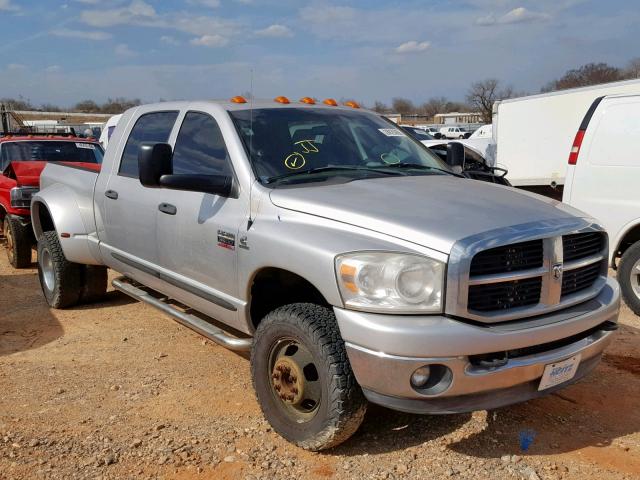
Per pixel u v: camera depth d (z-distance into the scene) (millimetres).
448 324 3172
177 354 5414
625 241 6902
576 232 3600
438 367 3227
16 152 10133
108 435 3957
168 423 4125
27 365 5176
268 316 3809
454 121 80188
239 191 4188
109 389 4684
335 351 3436
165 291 5090
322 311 3600
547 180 11148
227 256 4168
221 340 4410
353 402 3438
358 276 3279
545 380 3459
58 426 4078
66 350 5535
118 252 5637
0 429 4012
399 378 3188
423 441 3859
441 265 3188
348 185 4113
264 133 4477
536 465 3611
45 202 6473
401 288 3219
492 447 3805
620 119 6719
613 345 5605
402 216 3473
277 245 3717
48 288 6840
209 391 4641
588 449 3805
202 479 3475
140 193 5184
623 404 4434
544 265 3441
